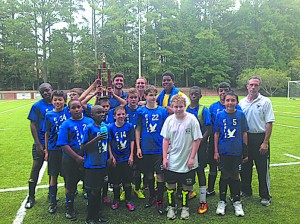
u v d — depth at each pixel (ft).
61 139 12.98
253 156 14.97
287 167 21.16
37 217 13.56
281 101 100.22
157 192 14.24
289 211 13.84
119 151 14.26
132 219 13.25
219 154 14.15
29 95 126.41
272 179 18.43
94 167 12.61
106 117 15.20
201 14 175.63
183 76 164.04
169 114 15.21
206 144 14.71
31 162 23.41
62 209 14.48
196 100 15.11
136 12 150.71
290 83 123.44
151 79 152.97
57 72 144.36
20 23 131.23
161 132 13.67
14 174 20.18
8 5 139.44
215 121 14.32
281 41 165.89
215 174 15.94
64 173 13.42
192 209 14.37
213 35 153.89
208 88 162.30
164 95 16.40
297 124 44.47
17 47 137.39
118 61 146.72
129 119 15.43
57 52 136.26
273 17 173.06
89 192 12.71
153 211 14.15
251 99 14.98
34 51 137.80
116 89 16.89
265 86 144.15
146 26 151.43
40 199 15.78
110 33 144.56
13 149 28.30
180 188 15.76
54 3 137.18
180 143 13.14
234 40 166.20
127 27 149.18
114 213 13.92
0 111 67.62
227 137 13.79
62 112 14.30
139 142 14.65
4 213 13.99
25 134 37.14
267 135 14.44
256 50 161.99
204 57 153.58
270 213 13.66
